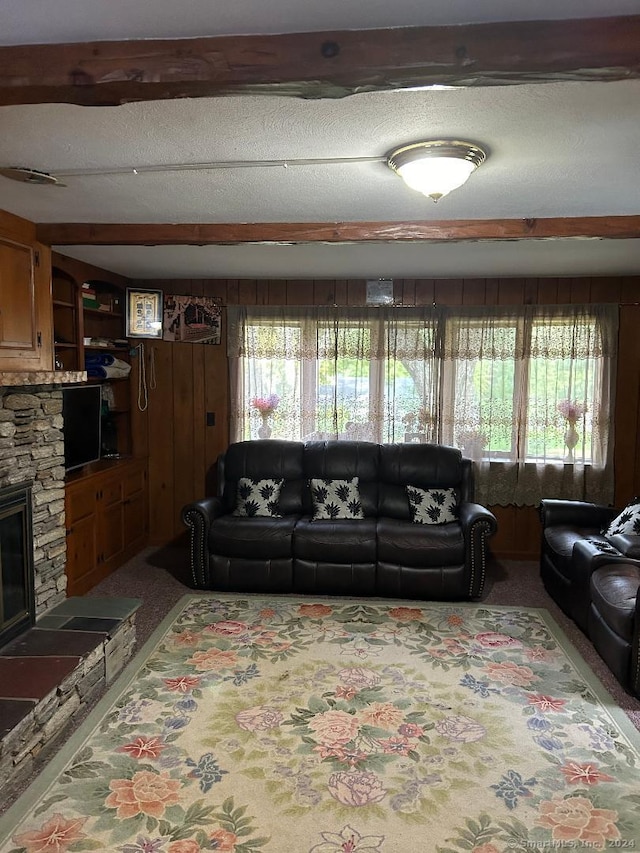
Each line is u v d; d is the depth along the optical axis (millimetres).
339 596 4043
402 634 3445
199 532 4059
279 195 2502
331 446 4555
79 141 1911
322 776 2240
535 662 3129
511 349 4746
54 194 2490
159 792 2148
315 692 2820
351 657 3164
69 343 3967
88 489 4012
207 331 4977
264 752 2377
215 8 1223
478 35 1288
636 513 3738
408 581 3936
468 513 3994
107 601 3225
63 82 1384
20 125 1780
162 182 2326
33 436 3133
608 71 1307
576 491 4754
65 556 3504
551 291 4695
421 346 4805
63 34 1332
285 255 3832
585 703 2740
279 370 4922
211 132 1832
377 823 2010
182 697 2768
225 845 1913
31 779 2203
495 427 4812
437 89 1501
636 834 1963
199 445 5078
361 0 1196
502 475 4832
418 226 2910
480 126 1775
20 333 2902
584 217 2828
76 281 4016
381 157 2049
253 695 2791
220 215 2838
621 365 4672
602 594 3092
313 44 1323
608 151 1986
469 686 2881
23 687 2369
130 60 1361
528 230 2863
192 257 3910
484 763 2316
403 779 2225
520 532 4883
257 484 4395
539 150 1973
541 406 4754
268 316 4891
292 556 4020
